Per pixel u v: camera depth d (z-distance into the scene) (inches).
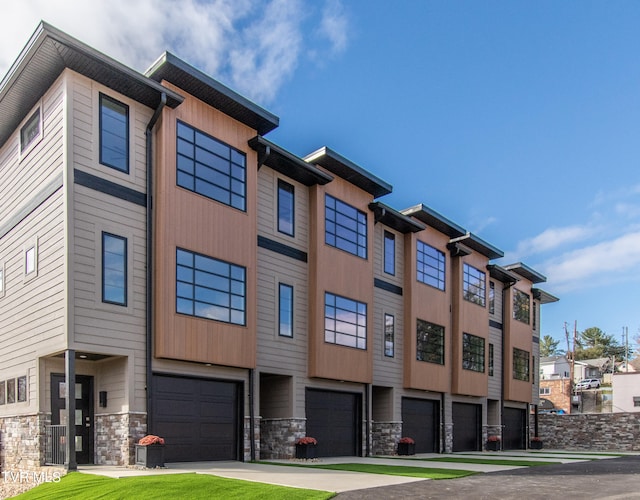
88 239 482.9
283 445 654.5
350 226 762.8
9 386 539.8
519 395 1139.3
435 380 888.3
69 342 456.4
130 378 495.5
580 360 3179.1
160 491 357.4
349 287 741.3
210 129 584.4
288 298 674.8
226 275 579.8
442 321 926.4
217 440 575.2
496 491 397.7
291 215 697.0
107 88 517.7
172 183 539.2
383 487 406.6
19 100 540.7
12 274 558.3
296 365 668.7
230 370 589.3
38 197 522.3
